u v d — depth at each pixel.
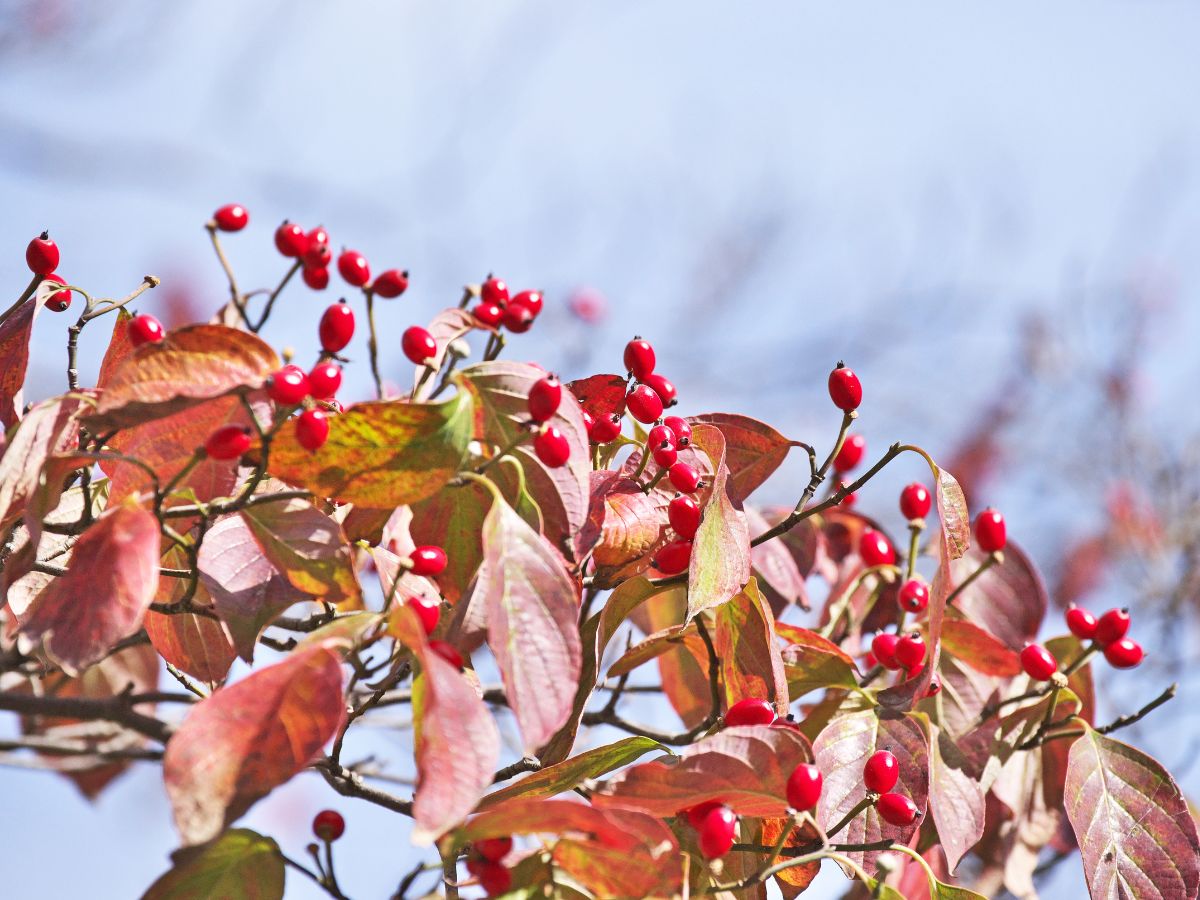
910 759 1.35
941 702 1.40
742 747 1.28
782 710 1.33
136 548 1.25
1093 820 1.36
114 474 1.30
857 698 1.37
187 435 1.30
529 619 1.26
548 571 1.27
